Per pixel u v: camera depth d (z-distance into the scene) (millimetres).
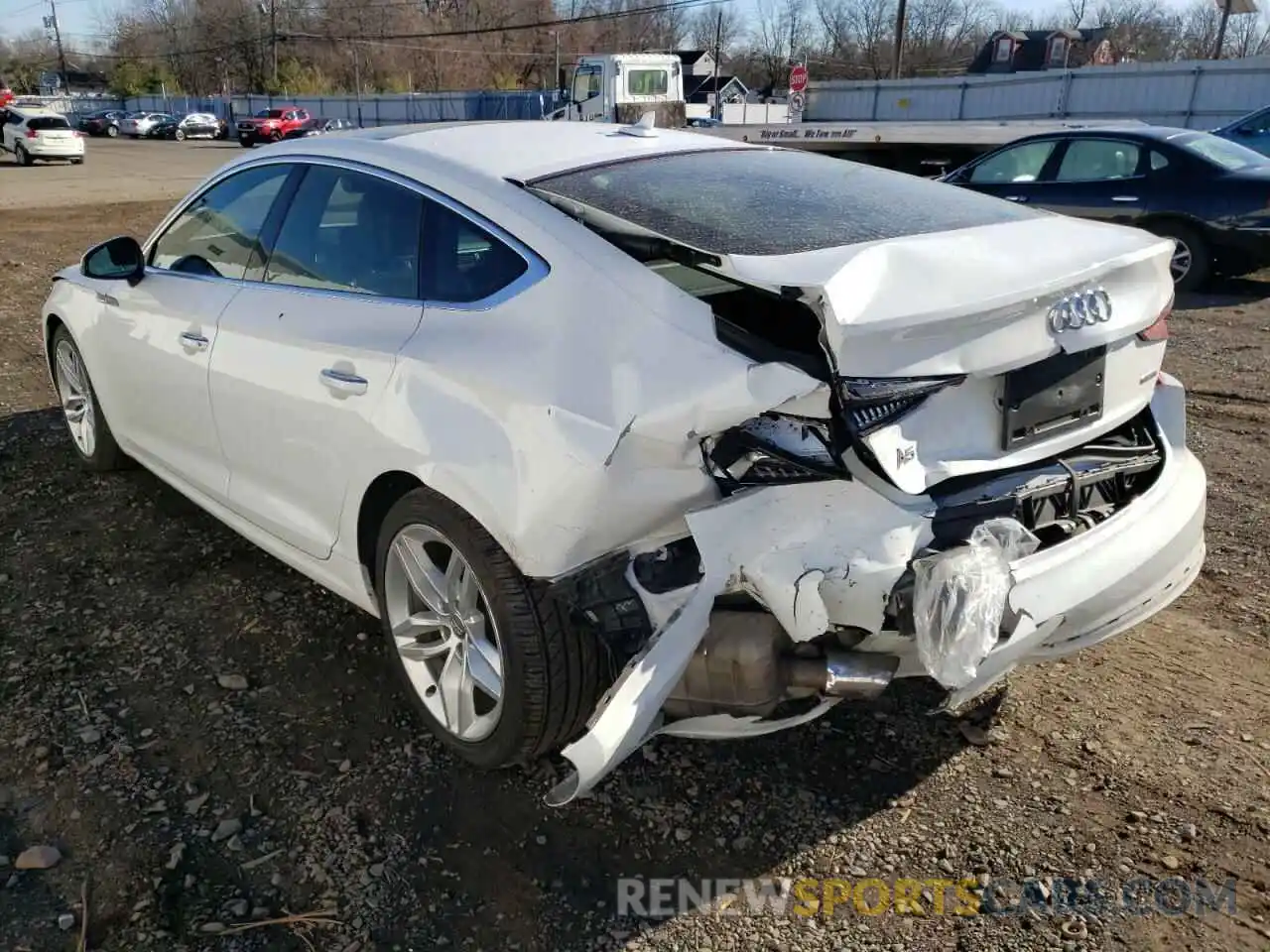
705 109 37625
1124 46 69250
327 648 3504
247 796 2801
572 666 2604
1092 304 2555
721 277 2352
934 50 74062
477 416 2586
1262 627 3625
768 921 2422
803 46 77438
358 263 3156
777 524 2270
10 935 2355
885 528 2254
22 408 5992
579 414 2396
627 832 2688
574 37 82812
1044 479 2564
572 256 2629
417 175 3066
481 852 2621
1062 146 10453
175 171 28406
